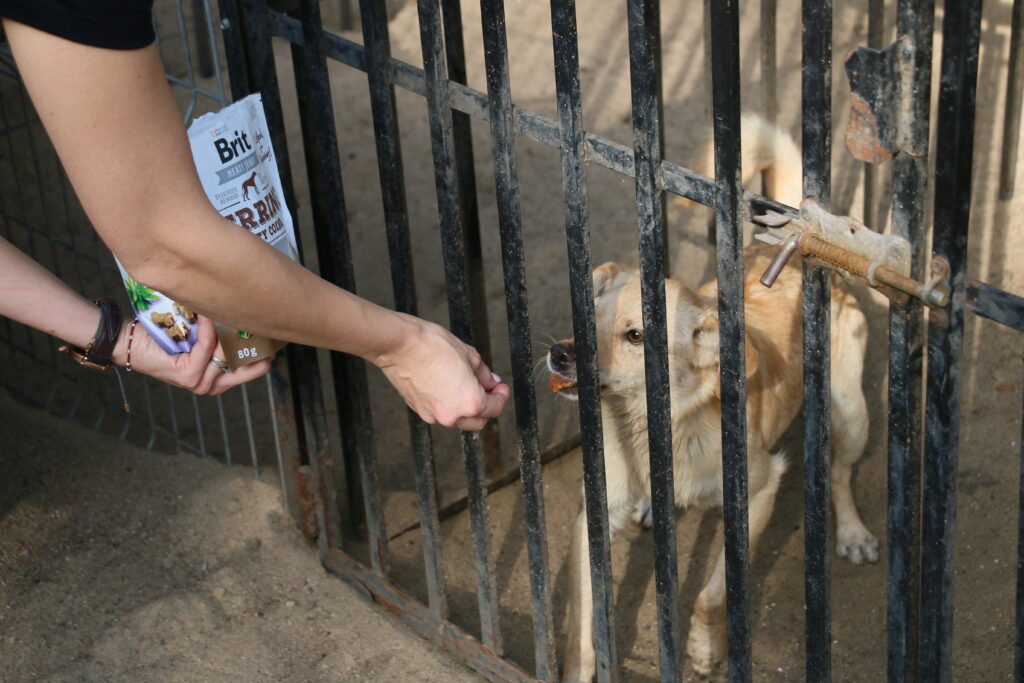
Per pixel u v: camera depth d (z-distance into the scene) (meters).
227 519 3.17
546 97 5.97
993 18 6.05
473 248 3.10
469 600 3.21
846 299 3.51
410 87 2.20
